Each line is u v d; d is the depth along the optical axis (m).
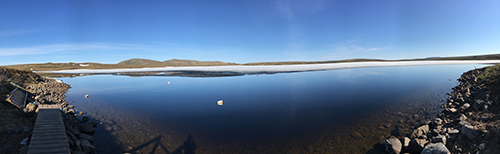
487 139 7.24
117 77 54.00
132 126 13.88
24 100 13.70
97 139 11.42
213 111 18.00
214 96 24.98
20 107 11.84
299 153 10.05
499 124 7.56
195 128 13.70
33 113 11.39
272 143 11.27
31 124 10.32
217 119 15.66
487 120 8.47
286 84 34.09
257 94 25.64
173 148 10.71
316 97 22.59
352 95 22.73
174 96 25.25
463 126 8.40
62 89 28.75
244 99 22.91
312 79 40.47
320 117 15.38
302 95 24.00
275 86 31.95
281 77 46.50
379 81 33.41
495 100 9.98
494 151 6.65
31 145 7.88
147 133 12.67
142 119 15.53
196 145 11.09
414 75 40.81
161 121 15.13
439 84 27.42
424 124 12.04
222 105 20.27
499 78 13.27
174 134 12.59
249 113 17.19
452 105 14.92
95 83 39.66
